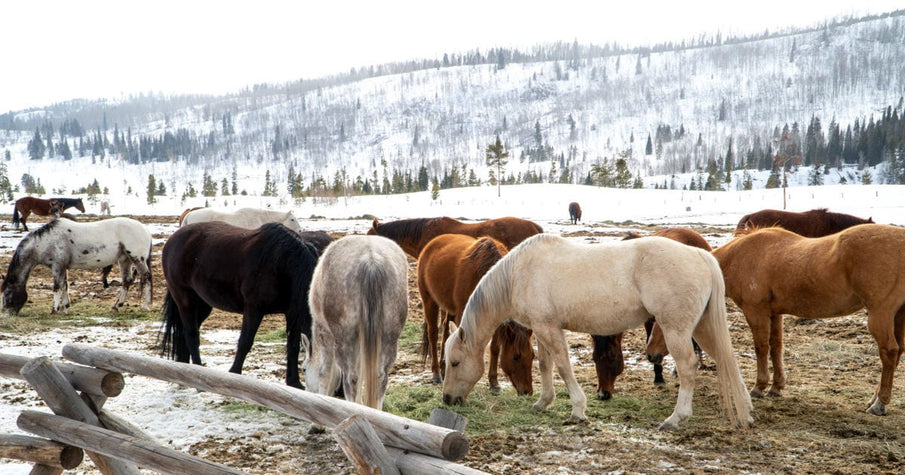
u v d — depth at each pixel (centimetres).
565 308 544
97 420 351
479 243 654
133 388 646
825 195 5388
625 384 673
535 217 4231
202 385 319
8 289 1037
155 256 1742
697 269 517
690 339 519
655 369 668
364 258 476
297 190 7412
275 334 934
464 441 244
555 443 496
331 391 520
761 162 14038
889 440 498
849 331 876
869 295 536
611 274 531
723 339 523
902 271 521
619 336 608
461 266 649
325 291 486
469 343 578
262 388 298
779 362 620
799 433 514
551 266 549
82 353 356
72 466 353
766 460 458
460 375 581
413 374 722
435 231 966
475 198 6153
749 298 622
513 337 597
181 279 648
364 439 239
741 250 634
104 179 19075
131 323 988
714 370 727
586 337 898
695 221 3612
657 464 452
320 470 444
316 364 524
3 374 362
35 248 1042
